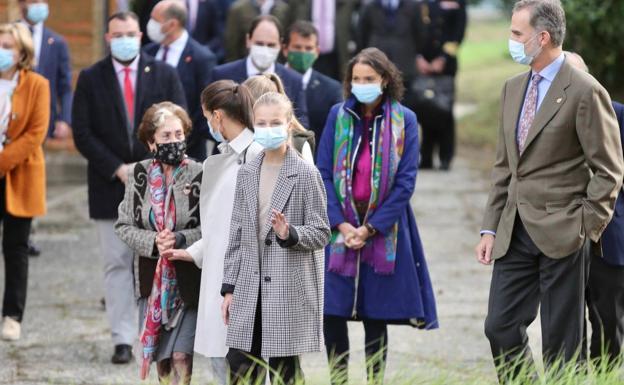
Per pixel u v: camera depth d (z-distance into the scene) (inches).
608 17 1501.0
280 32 941.8
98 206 930.7
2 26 937.5
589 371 663.1
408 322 797.9
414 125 795.4
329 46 1556.3
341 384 649.0
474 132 2324.1
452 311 1062.4
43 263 1243.8
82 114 941.2
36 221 1432.1
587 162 689.6
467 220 1493.6
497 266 721.6
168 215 738.8
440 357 912.3
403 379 650.2
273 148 674.2
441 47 1831.9
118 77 949.2
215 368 722.8
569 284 698.2
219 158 710.5
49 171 1745.8
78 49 1774.1
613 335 789.9
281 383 637.3
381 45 1770.4
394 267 786.8
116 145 940.6
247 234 679.7
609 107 685.3
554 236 687.7
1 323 1012.5
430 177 1824.6
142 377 734.5
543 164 693.9
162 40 1026.1
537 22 685.3
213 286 704.4
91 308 1072.2
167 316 732.7
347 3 1560.0
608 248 768.3
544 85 698.8
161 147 736.3
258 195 683.4
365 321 812.0
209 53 1031.6
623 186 765.3
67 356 922.1
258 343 692.1
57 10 1768.0
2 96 937.5
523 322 715.4
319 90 962.7
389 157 785.6
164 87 953.5
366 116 799.7
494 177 727.1
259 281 677.3
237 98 705.0
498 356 715.4
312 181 678.5
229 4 1515.7
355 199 791.1
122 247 924.0
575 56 730.8
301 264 679.7
